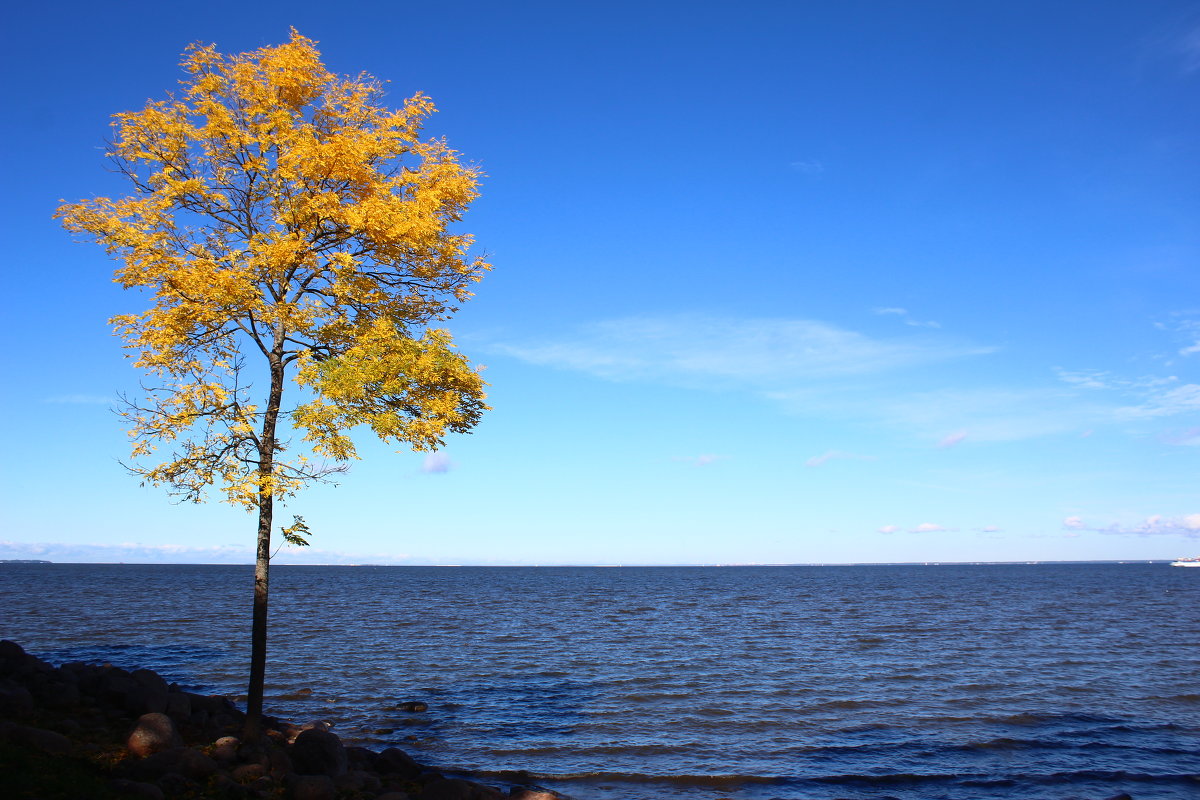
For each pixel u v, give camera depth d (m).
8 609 59.41
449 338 14.35
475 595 95.44
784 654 36.22
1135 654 36.16
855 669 31.73
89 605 65.44
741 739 20.69
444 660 33.72
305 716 22.39
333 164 13.44
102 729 14.11
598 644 40.16
